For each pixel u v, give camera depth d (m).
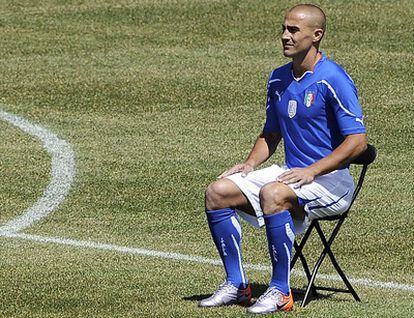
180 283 23.09
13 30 48.72
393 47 45.66
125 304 21.30
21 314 20.81
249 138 36.62
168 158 34.53
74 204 30.59
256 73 43.03
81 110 39.78
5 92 41.59
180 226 28.66
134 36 47.69
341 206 20.83
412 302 21.45
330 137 20.80
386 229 28.03
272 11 49.69
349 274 24.66
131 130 37.56
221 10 50.06
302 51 20.52
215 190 20.62
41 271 24.20
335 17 48.75
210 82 42.09
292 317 19.81
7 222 29.05
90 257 25.64
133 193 31.39
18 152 35.38
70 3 52.16
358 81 41.97
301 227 20.86
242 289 20.89
